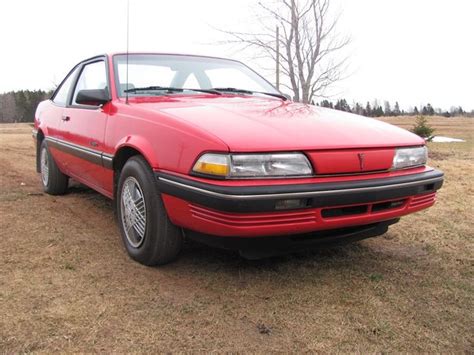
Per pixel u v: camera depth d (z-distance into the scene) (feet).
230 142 8.18
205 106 10.53
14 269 9.92
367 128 10.12
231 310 8.42
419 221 14.46
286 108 11.11
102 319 7.98
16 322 7.79
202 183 8.25
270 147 8.26
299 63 34.58
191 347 7.26
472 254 11.68
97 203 15.83
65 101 16.03
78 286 9.20
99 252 11.07
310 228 8.47
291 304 8.71
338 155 8.75
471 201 16.99
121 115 11.18
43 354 6.95
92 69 14.51
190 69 13.91
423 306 8.81
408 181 9.54
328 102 37.40
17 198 16.26
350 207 8.88
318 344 7.43
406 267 10.75
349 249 11.86
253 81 14.74
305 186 8.24
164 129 9.43
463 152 35.45
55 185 16.65
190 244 11.63
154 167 9.35
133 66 13.12
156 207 9.62
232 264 10.50
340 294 9.19
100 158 11.95
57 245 11.44
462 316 8.48
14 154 30.01
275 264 10.61
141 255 10.20
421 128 44.80
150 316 8.13
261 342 7.45
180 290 9.16
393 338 7.69
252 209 7.88
